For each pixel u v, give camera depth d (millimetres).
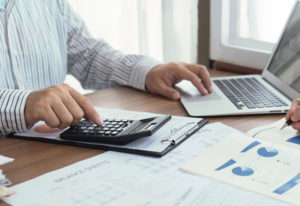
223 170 574
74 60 1256
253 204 492
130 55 1134
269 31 1248
